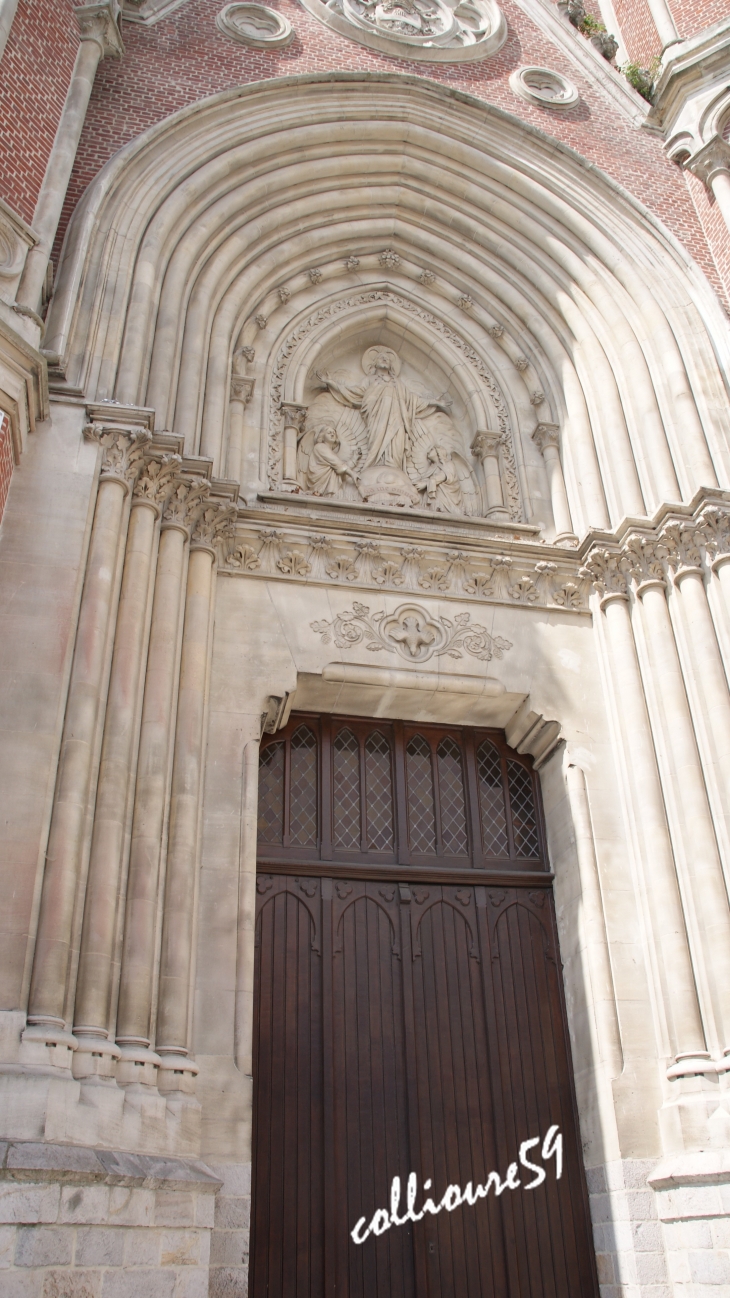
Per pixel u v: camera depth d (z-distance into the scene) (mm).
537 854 10227
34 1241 5535
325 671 9664
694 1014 8578
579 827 9625
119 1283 5969
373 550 10375
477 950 9555
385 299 12688
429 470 11961
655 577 10414
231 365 11195
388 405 12148
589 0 16500
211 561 9547
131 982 7258
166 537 9180
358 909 9461
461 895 9797
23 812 7055
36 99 9766
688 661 9945
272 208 12078
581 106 13875
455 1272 8211
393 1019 9055
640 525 10547
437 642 10172
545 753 10336
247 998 8008
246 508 10117
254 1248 7863
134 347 9742
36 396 8461
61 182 9586
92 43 10891
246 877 8500
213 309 11102
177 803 8234
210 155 11539
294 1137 8336
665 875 9148
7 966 6539
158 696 8391
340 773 10078
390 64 13398
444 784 10344
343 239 12594
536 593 10688
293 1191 8141
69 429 8812
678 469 10992
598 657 10547
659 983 8852
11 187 9102
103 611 8141
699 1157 7859
